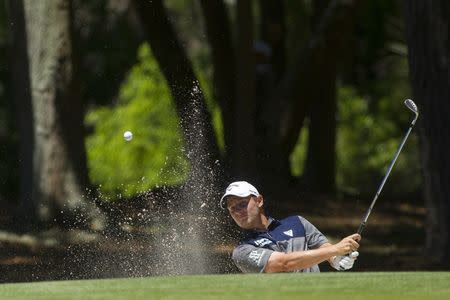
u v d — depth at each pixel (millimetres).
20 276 32781
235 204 20625
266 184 55000
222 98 53031
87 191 43375
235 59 52250
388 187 81000
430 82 36031
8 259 35562
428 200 37000
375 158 82188
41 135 43312
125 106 77812
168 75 48125
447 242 36594
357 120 83312
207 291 15125
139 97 75938
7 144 72125
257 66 59781
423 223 52156
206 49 79625
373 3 79312
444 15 35594
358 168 82500
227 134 52344
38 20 43250
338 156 82375
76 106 43719
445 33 35656
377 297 14531
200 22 80562
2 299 14703
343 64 78875
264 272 19844
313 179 64812
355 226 49156
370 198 62969
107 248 37188
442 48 35688
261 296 14578
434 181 36469
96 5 75375
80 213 42188
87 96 78625
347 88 84312
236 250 20344
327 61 56781
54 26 43125
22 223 42219
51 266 34469
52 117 43219
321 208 53281
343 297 14461
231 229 37344
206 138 44156
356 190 78000
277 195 54531
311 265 19688
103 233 39781
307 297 14477
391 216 54250
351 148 82812
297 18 69062
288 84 57000
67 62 43344
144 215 39719
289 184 57375
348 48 71750
